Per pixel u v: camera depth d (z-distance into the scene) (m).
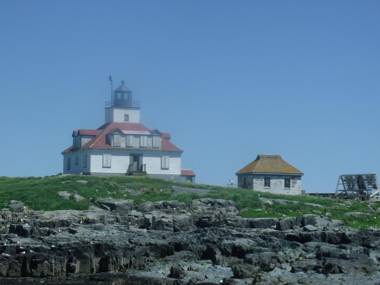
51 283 61.03
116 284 60.19
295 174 129.00
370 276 60.16
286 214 96.00
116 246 69.50
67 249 68.25
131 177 112.69
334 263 62.22
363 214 98.50
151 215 91.00
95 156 132.38
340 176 127.88
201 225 88.88
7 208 92.38
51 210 93.19
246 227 87.06
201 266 65.75
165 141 138.00
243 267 61.75
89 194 98.88
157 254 69.94
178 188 108.19
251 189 123.44
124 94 148.88
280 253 68.50
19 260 65.50
